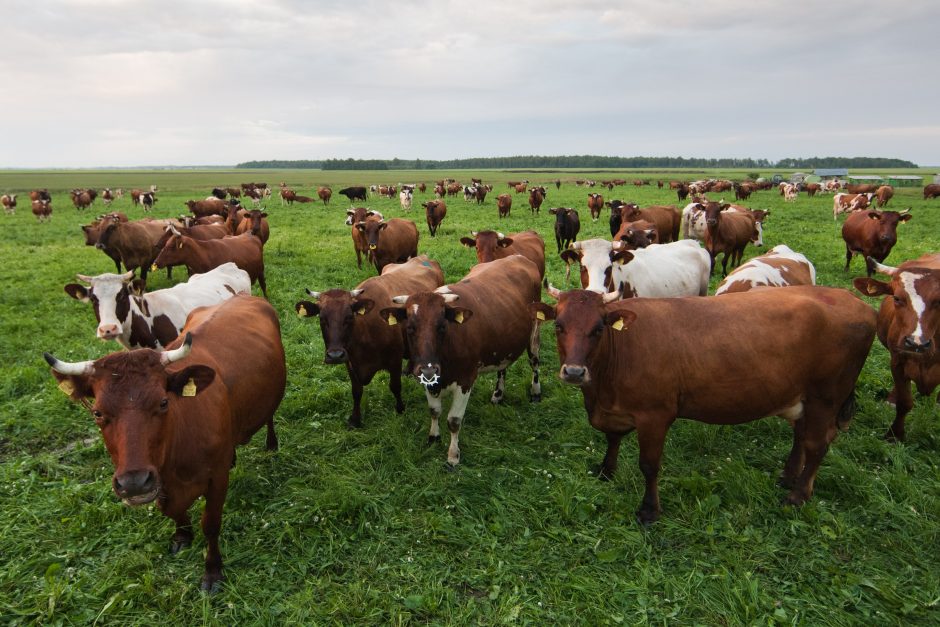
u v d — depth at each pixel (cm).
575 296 528
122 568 464
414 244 1738
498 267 816
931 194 5409
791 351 511
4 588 446
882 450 618
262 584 458
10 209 4291
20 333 1043
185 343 401
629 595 439
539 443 674
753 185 6562
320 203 5294
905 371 633
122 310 739
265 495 570
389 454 646
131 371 361
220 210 3066
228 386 478
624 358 517
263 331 570
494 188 8381
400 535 513
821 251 1970
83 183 10275
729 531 499
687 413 535
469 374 642
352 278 1549
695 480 560
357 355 694
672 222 2022
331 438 682
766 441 656
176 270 1719
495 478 595
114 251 1553
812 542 486
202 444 418
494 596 437
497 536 510
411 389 816
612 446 590
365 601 434
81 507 542
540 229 2786
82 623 416
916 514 511
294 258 1838
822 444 538
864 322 523
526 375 872
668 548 491
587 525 521
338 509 541
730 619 412
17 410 725
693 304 538
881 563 464
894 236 1526
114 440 360
